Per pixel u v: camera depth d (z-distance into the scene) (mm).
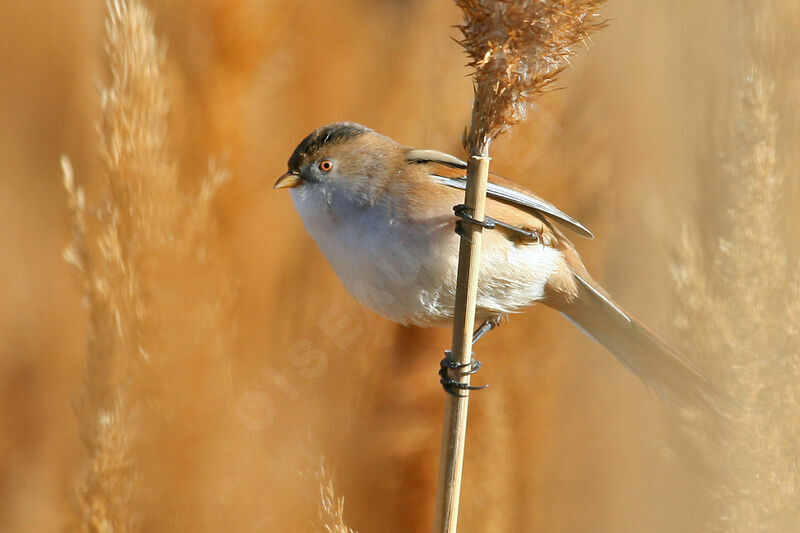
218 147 9711
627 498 9203
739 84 7508
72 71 13180
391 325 9781
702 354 7250
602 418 9578
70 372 11445
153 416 7285
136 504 7020
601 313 8195
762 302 7109
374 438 9242
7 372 11367
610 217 9969
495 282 7809
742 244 7152
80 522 6902
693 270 7391
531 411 9172
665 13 10531
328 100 12156
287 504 7691
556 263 8047
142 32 7602
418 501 9180
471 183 6484
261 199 10391
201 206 8055
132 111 7523
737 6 8016
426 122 11070
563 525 9094
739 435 6949
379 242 7703
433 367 9547
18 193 12531
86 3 13258
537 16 6027
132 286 7227
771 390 6961
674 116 10227
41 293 11945
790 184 7184
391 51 12750
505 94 6258
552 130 9664
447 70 10750
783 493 6809
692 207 8109
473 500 8914
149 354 7246
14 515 9773
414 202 7695
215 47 9711
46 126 12984
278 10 10406
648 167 10469
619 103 10492
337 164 7984
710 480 7164
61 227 12328
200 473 7457
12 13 12984
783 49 7188
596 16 6090
